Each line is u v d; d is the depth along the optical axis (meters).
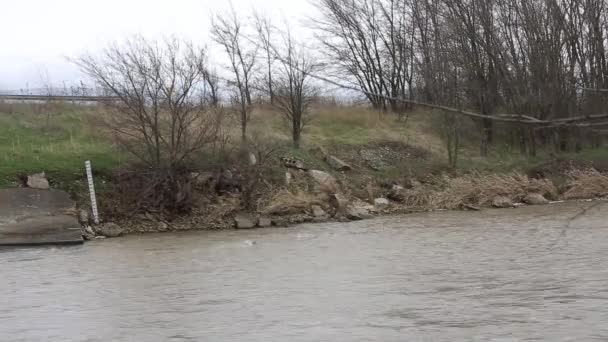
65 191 27.55
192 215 28.52
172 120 28.44
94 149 30.38
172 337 11.42
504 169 36.25
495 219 28.02
